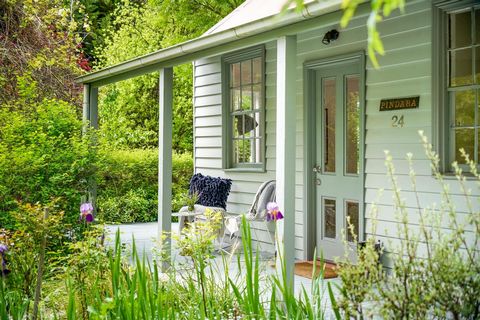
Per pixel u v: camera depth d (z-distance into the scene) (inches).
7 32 446.3
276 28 212.2
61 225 238.8
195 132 380.2
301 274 261.4
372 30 56.2
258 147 328.5
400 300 111.4
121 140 623.8
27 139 298.4
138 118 675.4
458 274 109.3
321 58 279.0
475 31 212.2
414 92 232.8
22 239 190.9
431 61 223.6
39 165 275.3
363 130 255.8
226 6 563.8
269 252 316.2
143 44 674.2
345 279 117.9
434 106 222.4
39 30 462.9
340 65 275.1
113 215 490.6
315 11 185.5
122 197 499.5
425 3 227.9
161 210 295.7
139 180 513.7
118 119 642.8
